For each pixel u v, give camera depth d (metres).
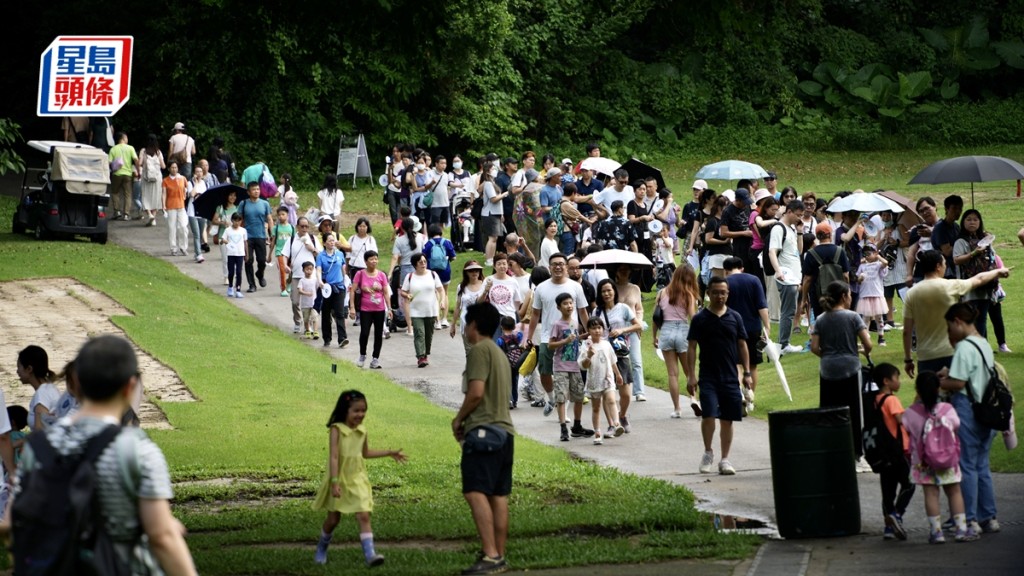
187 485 32.53
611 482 31.45
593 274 46.31
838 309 32.22
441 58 44.88
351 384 46.81
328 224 55.88
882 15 138.50
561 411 38.59
